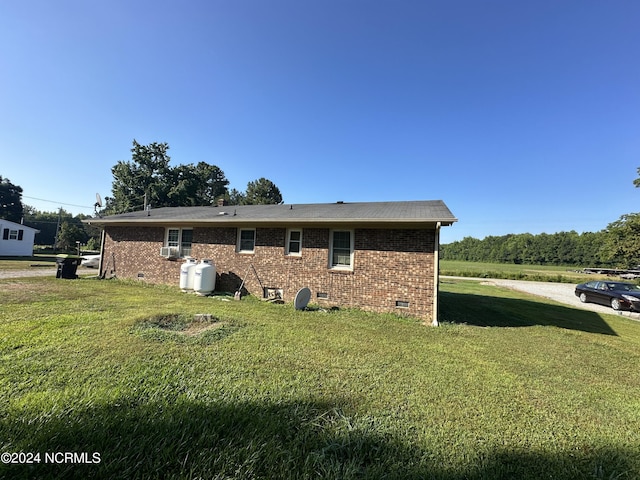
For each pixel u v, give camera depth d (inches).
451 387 135.3
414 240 315.3
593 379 159.3
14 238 1035.9
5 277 438.6
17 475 65.9
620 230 986.7
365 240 334.0
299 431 92.1
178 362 142.4
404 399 120.3
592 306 513.7
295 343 187.3
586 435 101.7
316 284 352.8
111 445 78.4
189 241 445.7
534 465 84.2
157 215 502.0
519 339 241.0
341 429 95.0
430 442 91.5
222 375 131.2
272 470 73.8
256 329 214.8
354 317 288.2
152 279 460.4
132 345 161.8
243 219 378.9
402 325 267.9
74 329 186.1
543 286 872.9
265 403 108.1
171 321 224.4
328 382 132.0
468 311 374.6
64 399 99.9
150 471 70.6
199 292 378.9
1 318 208.5
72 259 462.6
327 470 75.0
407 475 76.1
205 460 75.2
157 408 98.5
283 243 376.2
